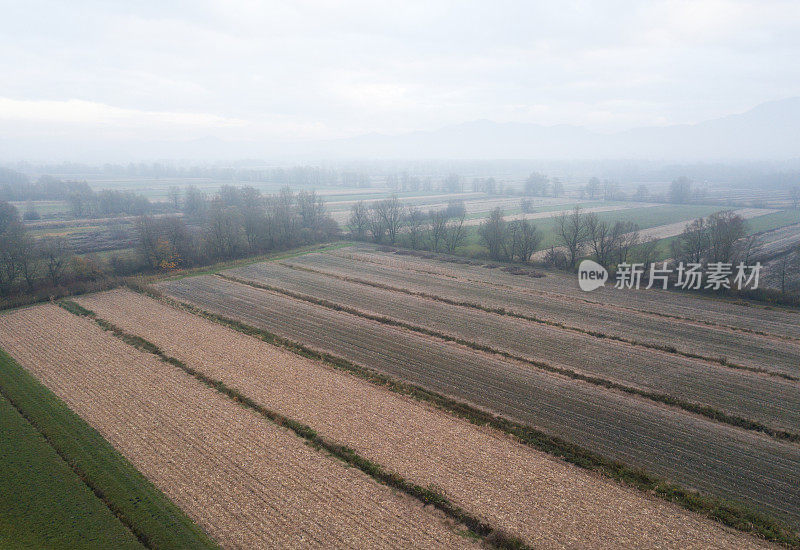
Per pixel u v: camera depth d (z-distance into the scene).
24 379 39.88
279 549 22.83
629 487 27.59
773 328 53.12
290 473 28.39
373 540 23.44
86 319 54.94
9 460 29.52
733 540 23.75
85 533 23.89
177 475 28.17
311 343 48.78
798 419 35.00
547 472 28.77
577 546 23.17
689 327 53.59
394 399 37.31
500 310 59.06
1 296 62.16
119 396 37.31
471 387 39.41
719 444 31.89
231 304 61.44
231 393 37.78
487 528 24.25
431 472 28.53
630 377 41.50
